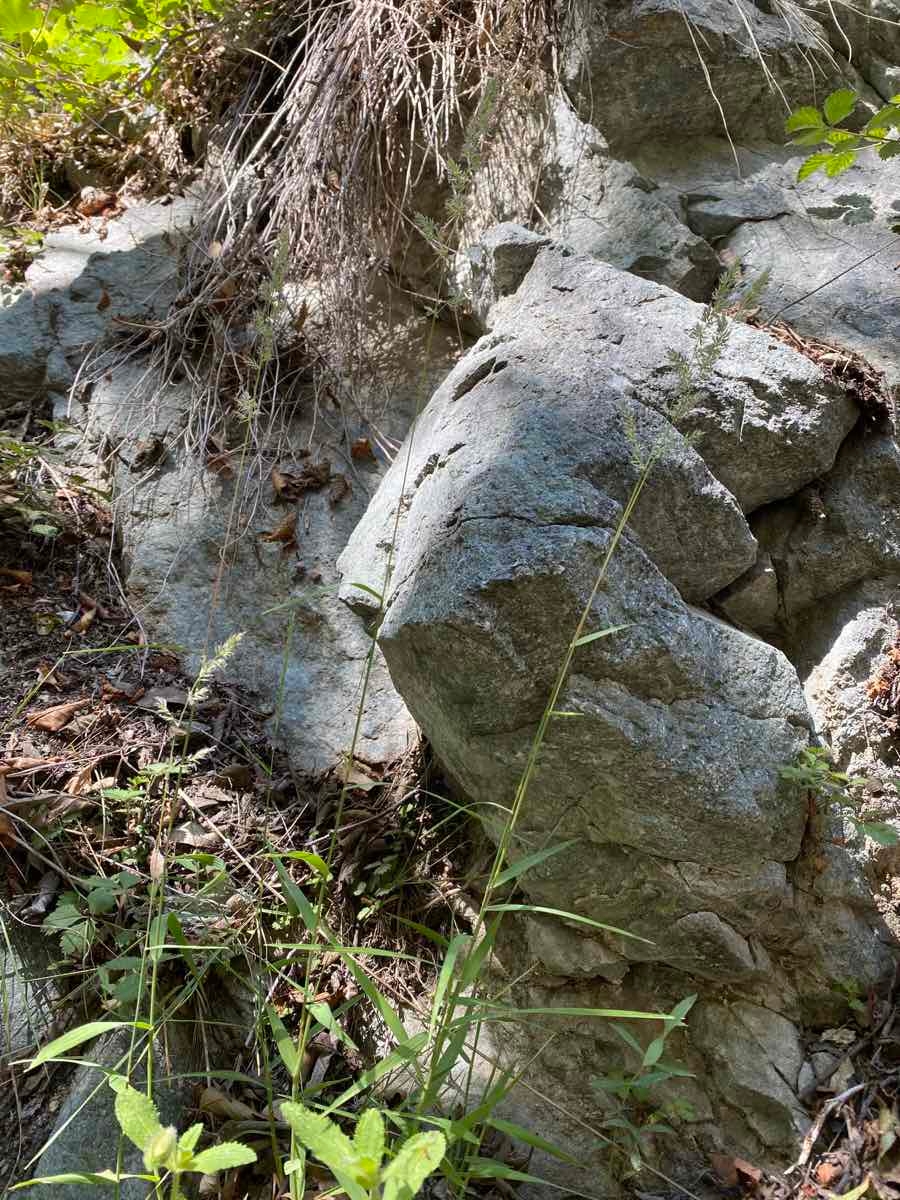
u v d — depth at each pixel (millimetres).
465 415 2391
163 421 3035
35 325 3303
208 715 2566
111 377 3158
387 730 2615
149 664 2645
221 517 2881
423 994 2238
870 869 2207
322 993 2223
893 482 2504
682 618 2104
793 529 2518
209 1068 2102
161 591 2783
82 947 2125
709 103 3262
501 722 2027
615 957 2156
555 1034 2162
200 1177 1975
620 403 2264
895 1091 2031
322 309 3232
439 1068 1795
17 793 2283
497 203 3240
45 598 2742
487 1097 1974
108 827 2291
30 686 2525
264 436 2998
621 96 3203
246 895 2258
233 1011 2170
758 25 3307
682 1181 2020
